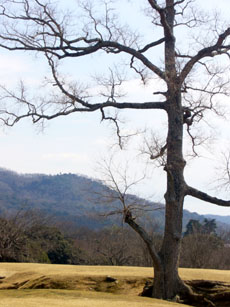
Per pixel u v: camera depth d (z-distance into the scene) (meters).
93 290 20.36
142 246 42.88
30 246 47.09
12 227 44.34
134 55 21.34
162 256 19.52
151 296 19.42
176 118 20.33
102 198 19.28
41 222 51.94
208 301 18.89
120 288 20.44
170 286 19.22
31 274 23.42
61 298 17.55
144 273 22.55
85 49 21.16
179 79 20.58
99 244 49.38
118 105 21.33
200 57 20.81
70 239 56.38
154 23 22.09
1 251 42.88
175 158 19.97
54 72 21.25
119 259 44.81
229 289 19.56
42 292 19.30
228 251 45.81
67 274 22.14
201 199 19.95
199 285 20.11
